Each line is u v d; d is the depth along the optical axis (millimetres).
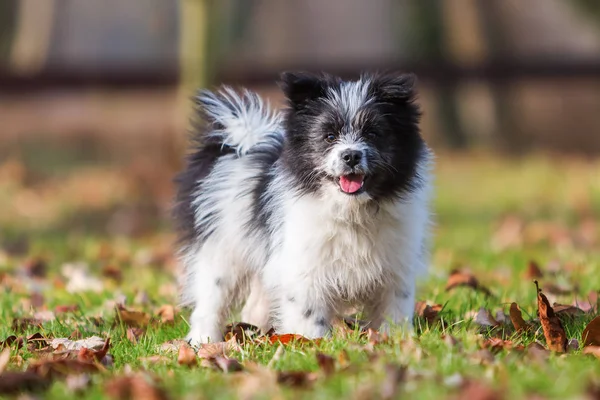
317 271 6797
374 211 6711
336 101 6797
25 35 34844
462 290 8672
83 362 5816
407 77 6867
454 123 29906
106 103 31875
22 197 19406
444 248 12945
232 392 5074
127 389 5160
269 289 7078
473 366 5449
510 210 17156
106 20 43750
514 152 28125
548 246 13117
